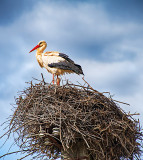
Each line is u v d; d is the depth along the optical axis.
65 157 13.12
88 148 12.67
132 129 13.19
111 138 12.61
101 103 12.99
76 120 12.12
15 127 12.80
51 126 12.61
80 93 13.12
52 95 12.83
